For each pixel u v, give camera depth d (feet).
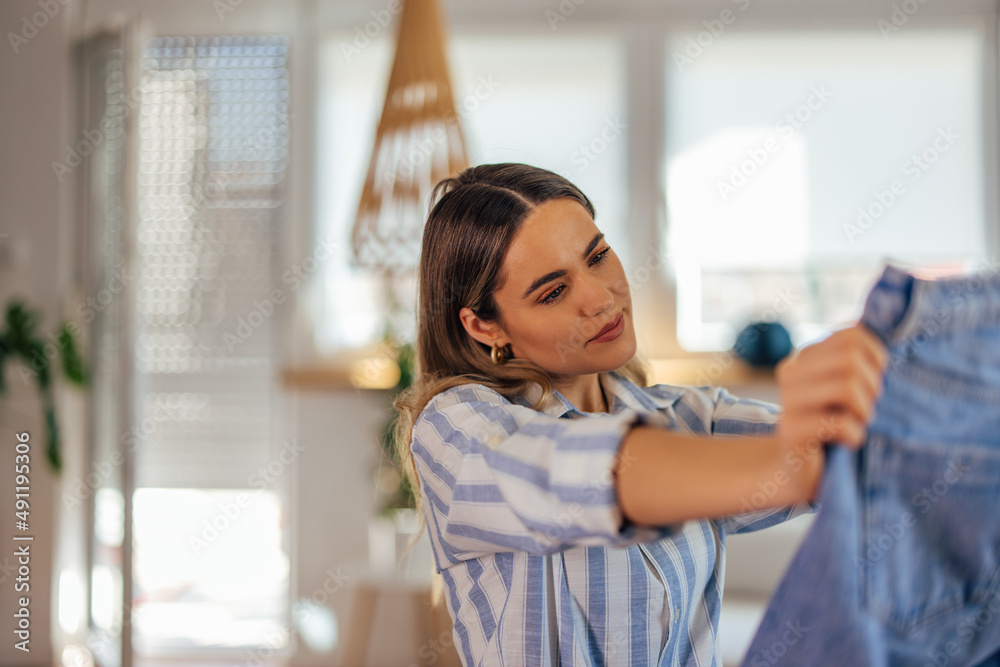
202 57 8.72
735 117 8.48
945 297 1.44
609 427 1.71
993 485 1.49
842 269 8.35
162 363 8.66
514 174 2.74
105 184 7.68
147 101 8.70
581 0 8.58
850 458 1.40
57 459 7.61
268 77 8.69
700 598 2.84
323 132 8.83
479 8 8.64
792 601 1.44
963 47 8.30
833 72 8.41
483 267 2.69
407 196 5.36
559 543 1.82
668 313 8.48
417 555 7.31
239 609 9.05
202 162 8.67
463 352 2.92
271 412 8.60
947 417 1.47
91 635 7.49
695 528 2.80
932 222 8.31
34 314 7.94
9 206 8.15
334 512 8.20
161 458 8.64
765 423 2.95
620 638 2.55
